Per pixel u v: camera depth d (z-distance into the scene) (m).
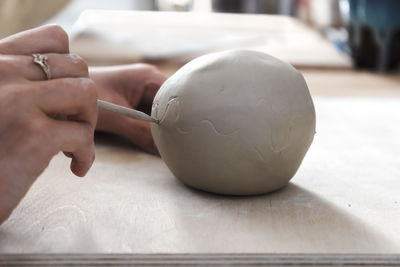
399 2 2.00
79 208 0.74
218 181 0.77
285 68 0.79
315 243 0.64
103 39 2.44
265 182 0.78
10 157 0.60
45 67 0.65
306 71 2.18
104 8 3.74
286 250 0.62
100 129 1.04
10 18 1.73
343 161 1.00
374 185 0.87
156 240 0.64
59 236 0.65
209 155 0.75
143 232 0.67
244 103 0.73
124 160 0.98
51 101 0.62
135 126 1.01
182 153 0.77
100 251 0.61
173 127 0.77
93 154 0.68
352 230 0.68
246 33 2.79
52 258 0.60
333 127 1.27
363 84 1.89
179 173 0.81
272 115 0.73
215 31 2.80
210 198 0.79
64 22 2.89
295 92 0.77
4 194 0.60
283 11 3.76
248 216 0.72
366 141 1.15
